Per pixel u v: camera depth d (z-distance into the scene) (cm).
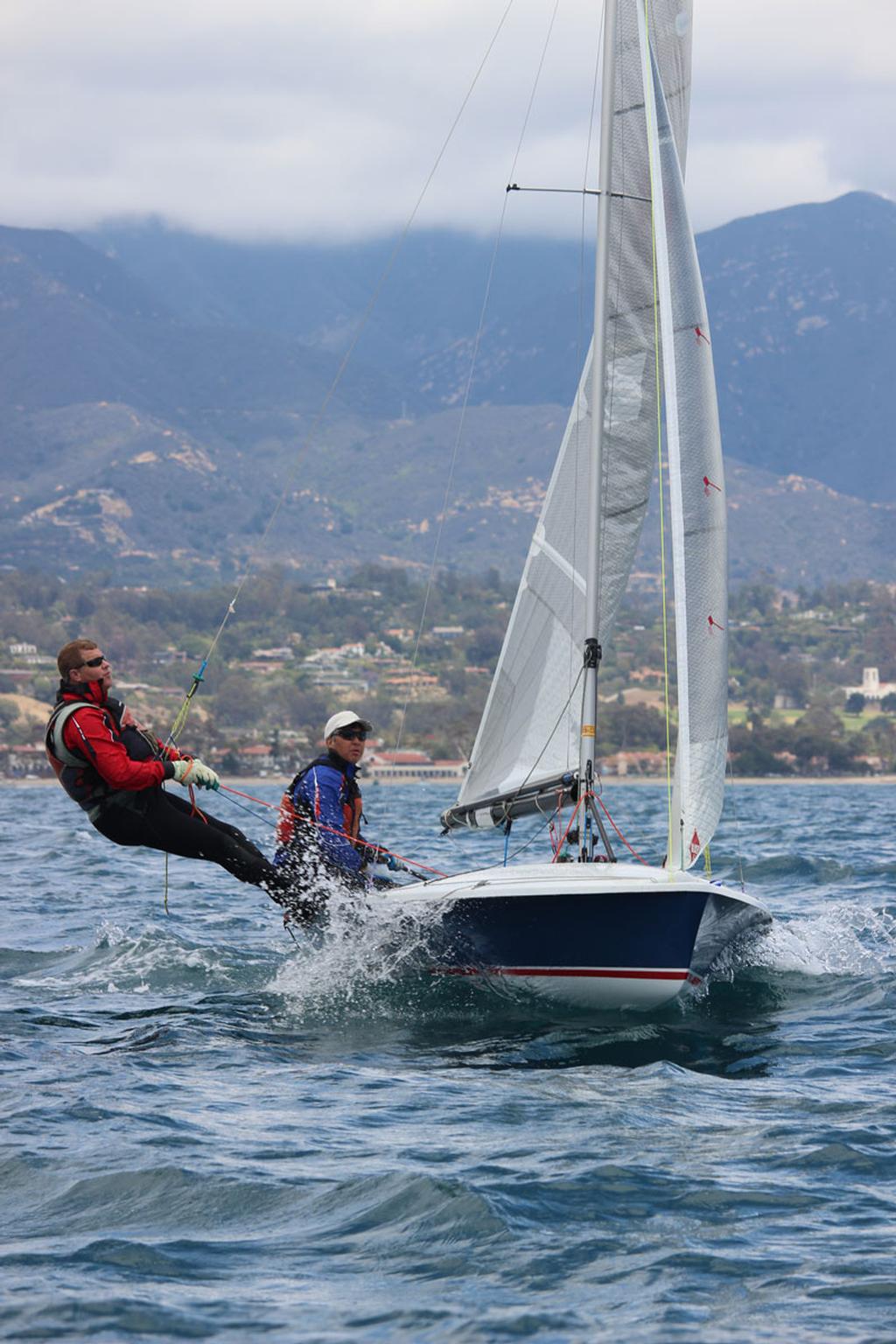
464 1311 1325
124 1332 1282
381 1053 2308
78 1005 2703
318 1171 1689
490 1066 2216
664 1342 1256
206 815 2542
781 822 11125
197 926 3869
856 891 4756
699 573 2686
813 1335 1268
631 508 2794
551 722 2836
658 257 2725
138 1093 2028
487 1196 1589
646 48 2794
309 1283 1390
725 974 2911
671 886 2406
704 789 2655
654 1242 1480
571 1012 2588
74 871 5925
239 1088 2075
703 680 2664
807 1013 2605
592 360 2802
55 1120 1884
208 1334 1278
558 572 2844
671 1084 2097
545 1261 1435
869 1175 1667
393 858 2780
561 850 2775
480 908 2505
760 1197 1602
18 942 3609
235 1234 1512
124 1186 1645
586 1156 1736
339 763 2736
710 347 2738
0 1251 1470
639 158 2833
